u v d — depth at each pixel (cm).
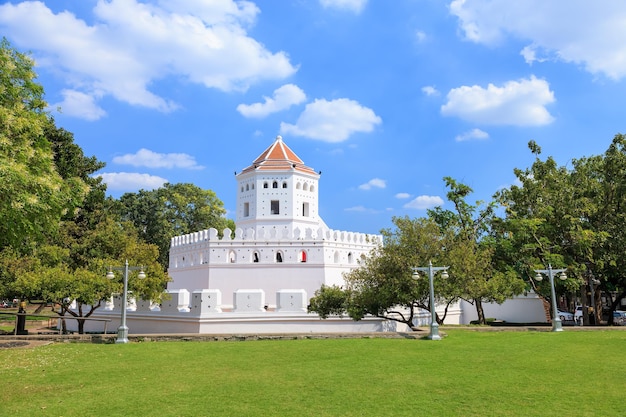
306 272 4569
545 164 4116
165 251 7231
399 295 2855
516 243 3841
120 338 2317
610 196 3806
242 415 1091
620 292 4172
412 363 1725
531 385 1375
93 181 5184
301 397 1245
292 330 3056
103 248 4438
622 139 3762
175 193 7506
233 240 4672
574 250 3731
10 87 2050
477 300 3762
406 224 3066
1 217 1791
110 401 1211
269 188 5400
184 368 1645
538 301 4094
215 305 3061
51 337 2366
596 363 1723
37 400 1226
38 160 2012
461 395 1263
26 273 3128
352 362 1748
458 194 4044
